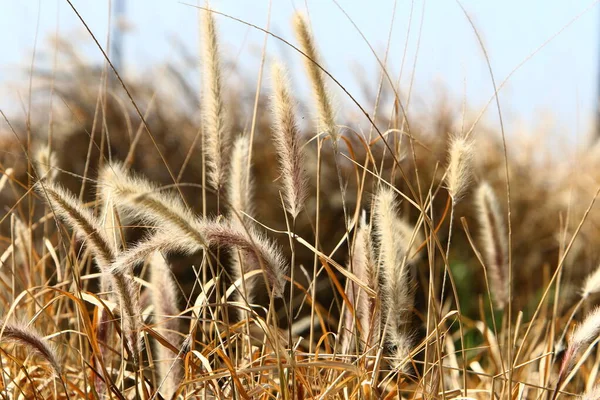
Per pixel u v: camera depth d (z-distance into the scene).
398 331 1.04
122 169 1.04
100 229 0.99
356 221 1.08
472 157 1.05
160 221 0.95
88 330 1.01
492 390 1.04
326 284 1.84
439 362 1.02
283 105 1.03
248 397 0.99
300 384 1.03
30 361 1.14
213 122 1.07
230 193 1.11
